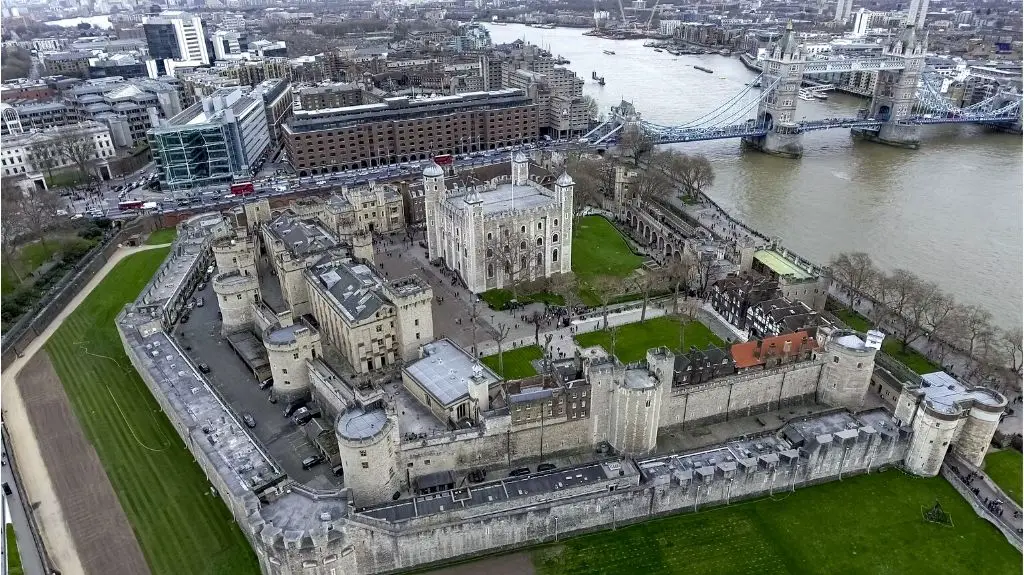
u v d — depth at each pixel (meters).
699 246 198.50
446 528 105.12
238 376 153.75
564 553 109.69
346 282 159.12
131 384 150.62
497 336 167.50
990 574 104.44
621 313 180.00
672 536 112.56
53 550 109.06
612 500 111.94
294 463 126.69
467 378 136.25
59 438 134.12
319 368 141.50
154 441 132.50
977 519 114.44
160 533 111.94
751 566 106.88
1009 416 137.25
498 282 195.38
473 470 124.88
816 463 120.06
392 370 151.50
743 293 168.00
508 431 123.00
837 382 138.38
